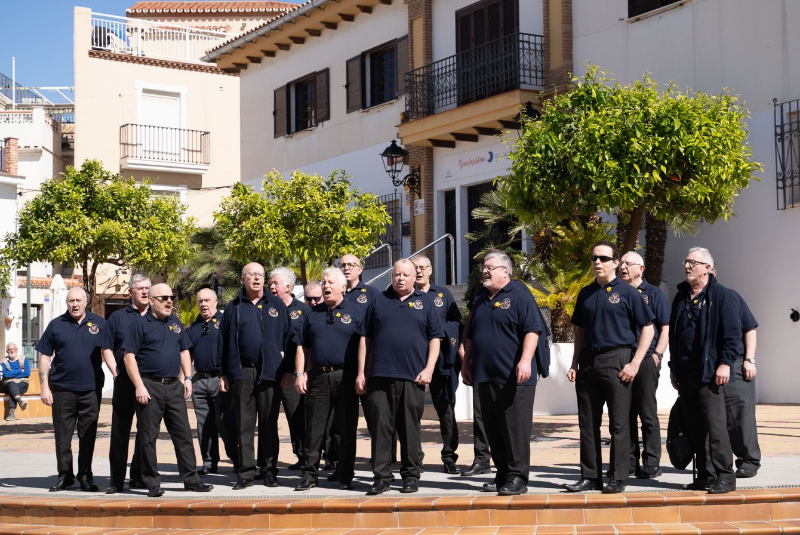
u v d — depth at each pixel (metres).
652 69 17.23
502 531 6.78
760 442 10.48
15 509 8.26
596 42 18.17
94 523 7.94
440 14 21.45
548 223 15.41
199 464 10.69
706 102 12.40
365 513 7.26
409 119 21.28
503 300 7.57
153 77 34.59
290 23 25.64
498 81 19.09
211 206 35.16
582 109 11.75
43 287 31.86
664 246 16.02
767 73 15.55
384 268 22.50
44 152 35.03
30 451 12.34
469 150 20.34
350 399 8.25
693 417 7.63
